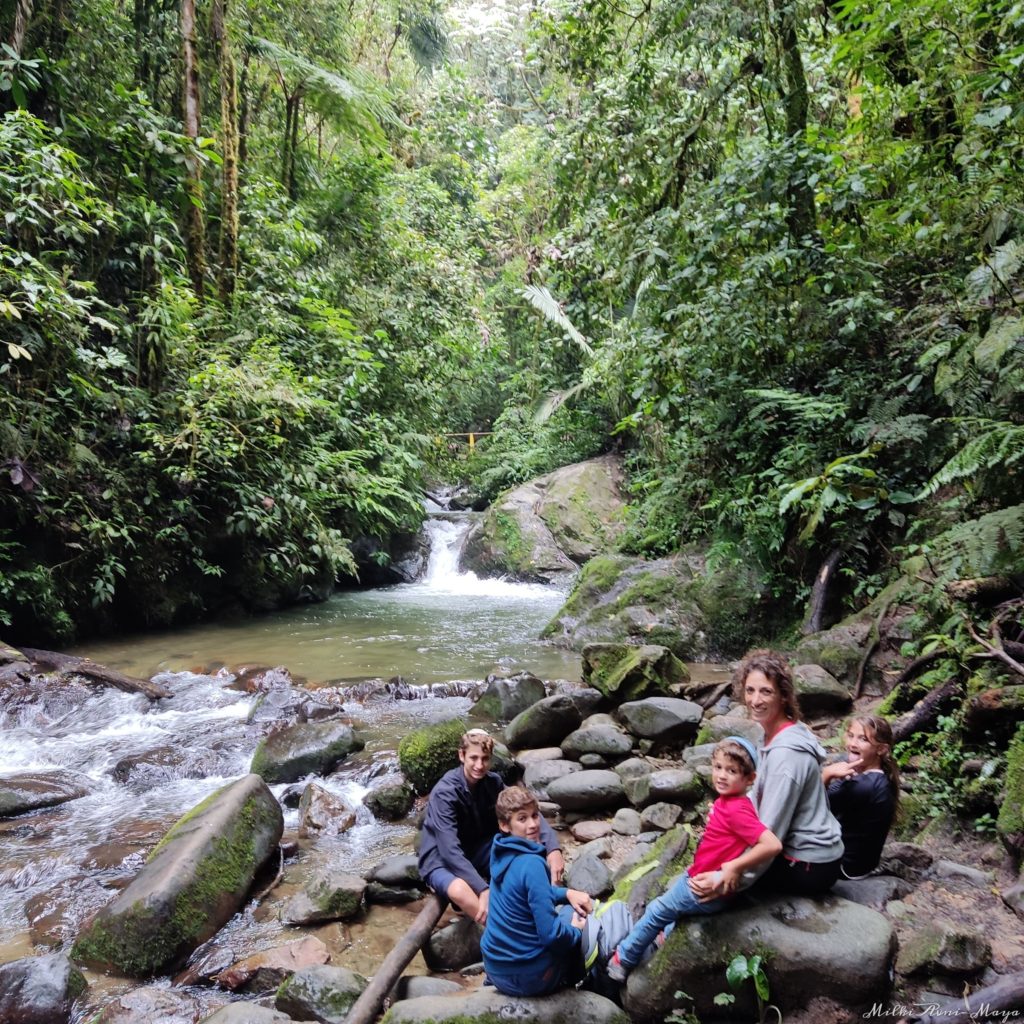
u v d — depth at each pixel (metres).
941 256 6.72
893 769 3.20
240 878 3.77
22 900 3.89
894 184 6.61
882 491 6.17
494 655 8.16
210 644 8.77
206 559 10.09
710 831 2.66
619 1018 2.58
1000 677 4.05
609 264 8.81
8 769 5.46
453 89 16.48
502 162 17.31
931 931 2.76
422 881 3.83
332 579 12.04
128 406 8.88
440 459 15.54
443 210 16.00
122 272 9.84
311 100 12.95
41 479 8.12
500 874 2.74
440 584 13.44
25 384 8.08
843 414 6.59
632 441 14.55
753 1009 2.56
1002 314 5.04
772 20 6.85
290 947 3.34
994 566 4.36
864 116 6.63
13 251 7.16
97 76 10.12
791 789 2.68
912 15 5.57
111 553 8.76
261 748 5.34
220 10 10.41
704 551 8.35
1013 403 5.09
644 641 7.79
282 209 11.79
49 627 8.19
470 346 15.04
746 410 7.61
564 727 5.49
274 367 9.49
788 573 7.55
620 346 8.12
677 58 8.79
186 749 5.56
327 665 7.79
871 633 5.83
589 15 8.16
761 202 6.81
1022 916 2.99
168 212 10.37
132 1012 2.97
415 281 14.02
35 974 3.04
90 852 4.30
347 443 12.05
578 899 2.87
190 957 3.37
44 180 7.39
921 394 6.58
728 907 2.65
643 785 4.46
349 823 4.59
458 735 5.04
